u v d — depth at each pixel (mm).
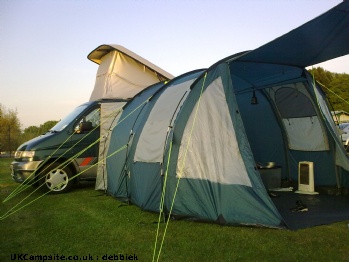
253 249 3984
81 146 8227
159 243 4301
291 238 4305
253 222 4750
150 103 6918
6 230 4988
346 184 6816
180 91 6203
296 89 7195
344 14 4449
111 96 9352
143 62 9992
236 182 4965
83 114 8469
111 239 4512
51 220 5500
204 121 5332
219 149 5156
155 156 5836
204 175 5180
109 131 8000
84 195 7664
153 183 5781
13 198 7426
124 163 6875
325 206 5969
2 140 23016
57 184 7938
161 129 5953
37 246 4301
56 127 8641
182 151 5371
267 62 6062
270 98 7906
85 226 5121
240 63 6016
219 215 4949
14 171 7879
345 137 13648
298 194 7109
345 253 3803
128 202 6602
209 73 5520
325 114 6570
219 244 4188
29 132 24016
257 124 8250
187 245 4195
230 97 5207
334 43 5422
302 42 5160
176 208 5285
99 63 10742
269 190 7328
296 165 7891
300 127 7598
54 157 7914
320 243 4109
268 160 8273
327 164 7141
